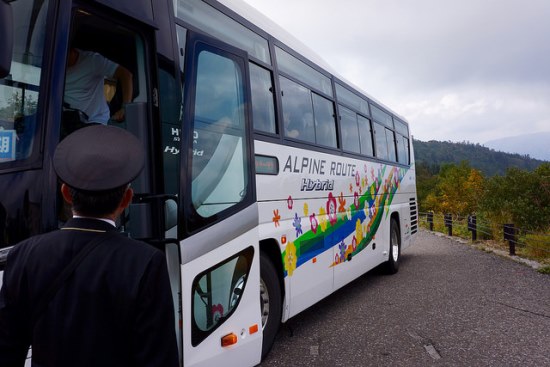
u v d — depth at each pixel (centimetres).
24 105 257
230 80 381
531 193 2127
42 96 257
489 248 1541
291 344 544
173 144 336
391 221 1022
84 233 167
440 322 624
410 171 1259
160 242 297
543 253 1272
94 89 327
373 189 876
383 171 959
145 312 160
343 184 709
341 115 728
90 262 162
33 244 170
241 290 376
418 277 997
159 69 331
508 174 2348
